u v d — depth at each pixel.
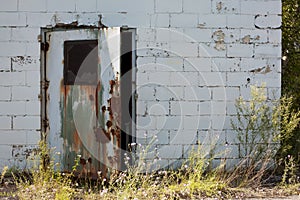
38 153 7.02
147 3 7.11
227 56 7.24
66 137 6.95
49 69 7.07
